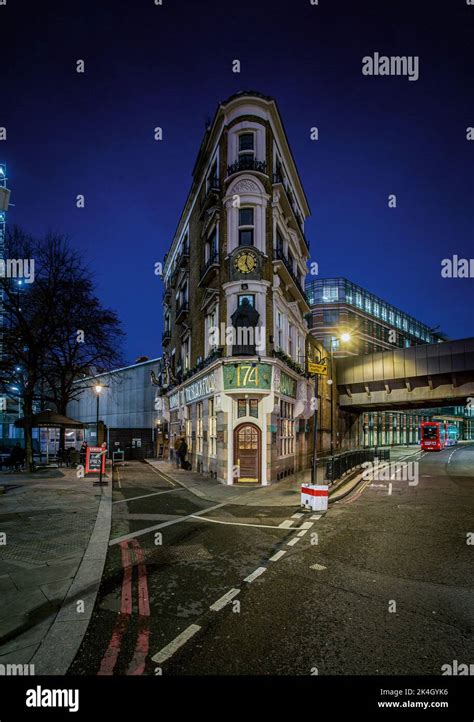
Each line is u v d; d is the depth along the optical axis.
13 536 8.34
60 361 25.19
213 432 19.84
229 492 15.08
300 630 4.62
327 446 34.56
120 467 26.86
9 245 22.19
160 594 5.64
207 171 22.95
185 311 27.16
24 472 20.81
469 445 70.00
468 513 11.42
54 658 3.98
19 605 5.12
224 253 18.81
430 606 5.27
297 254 25.03
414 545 8.12
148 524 9.93
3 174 36.97
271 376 17.73
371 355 37.47
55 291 22.52
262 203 18.55
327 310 61.88
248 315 17.45
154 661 3.98
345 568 6.74
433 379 34.66
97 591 5.62
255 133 19.03
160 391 36.72
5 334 21.69
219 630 4.61
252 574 6.45
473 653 4.17
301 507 12.15
